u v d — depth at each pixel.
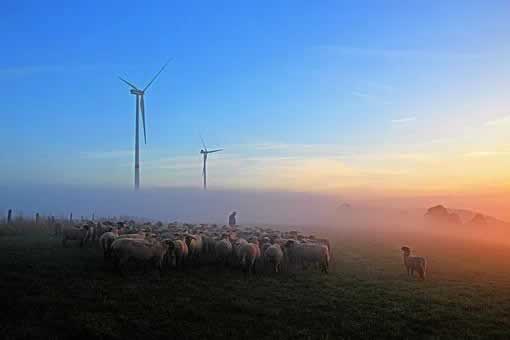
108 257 21.98
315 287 19.03
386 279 22.14
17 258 22.14
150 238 23.78
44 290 16.16
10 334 11.93
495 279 23.67
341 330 13.45
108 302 14.93
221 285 18.50
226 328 13.18
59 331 12.46
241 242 24.53
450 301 17.59
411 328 14.09
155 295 16.22
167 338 12.27
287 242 25.06
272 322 13.88
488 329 14.31
